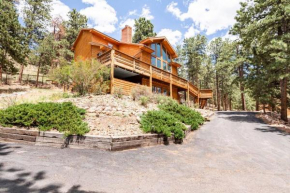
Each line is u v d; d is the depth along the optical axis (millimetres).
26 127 5547
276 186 3357
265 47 13016
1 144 4965
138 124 7023
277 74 11492
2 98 11234
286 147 6383
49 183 2867
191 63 34156
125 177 3396
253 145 6660
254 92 15625
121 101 9555
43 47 22609
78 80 10422
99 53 16703
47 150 4629
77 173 3355
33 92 15344
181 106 11711
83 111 6797
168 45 22391
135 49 18734
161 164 4324
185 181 3430
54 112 6012
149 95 11758
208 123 11969
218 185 3322
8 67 17500
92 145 5059
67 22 29344
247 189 3197
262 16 13875
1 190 2520
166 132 6582
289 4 11102
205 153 5578
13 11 17594
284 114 12984
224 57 23641
